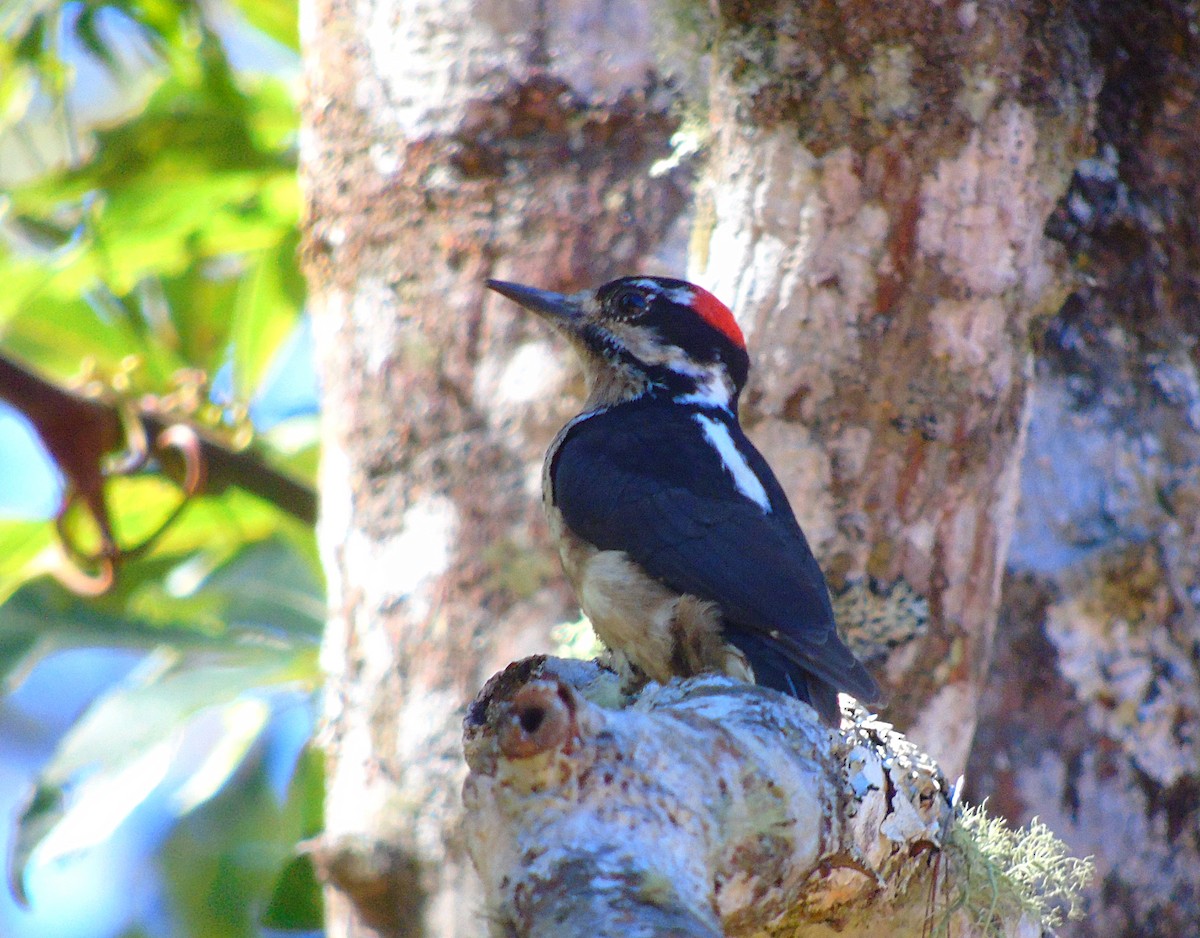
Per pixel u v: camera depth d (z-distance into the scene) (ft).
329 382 37.01
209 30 49.73
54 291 51.34
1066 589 37.35
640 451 32.30
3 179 54.95
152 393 51.52
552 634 33.91
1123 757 36.83
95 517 45.29
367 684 35.22
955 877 26.14
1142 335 38.93
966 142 30.17
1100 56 38.99
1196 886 36.70
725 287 31.45
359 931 34.40
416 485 35.24
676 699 23.85
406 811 33.94
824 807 22.00
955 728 31.55
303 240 38.45
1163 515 37.81
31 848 40.32
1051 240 38.40
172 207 48.91
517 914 18.19
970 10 29.91
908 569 31.14
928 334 30.76
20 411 44.68
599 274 35.01
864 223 30.42
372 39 36.58
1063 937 36.04
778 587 29.86
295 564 50.47
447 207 35.60
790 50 30.17
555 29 35.58
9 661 45.75
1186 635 37.55
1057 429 38.37
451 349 35.37
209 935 57.57
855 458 30.96
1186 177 39.11
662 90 35.40
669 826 19.29
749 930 21.67
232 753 44.98
